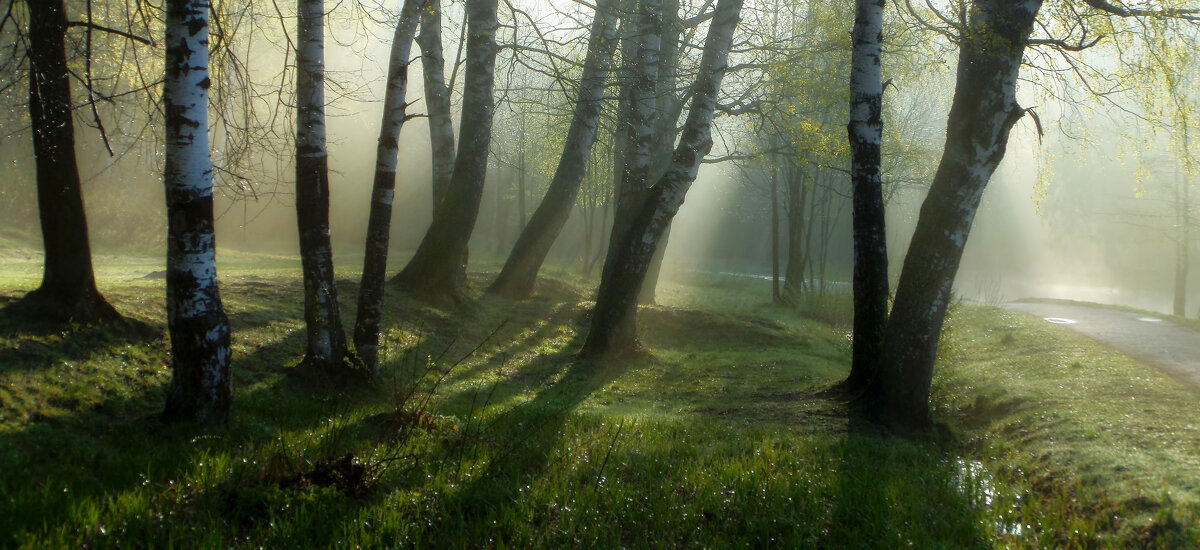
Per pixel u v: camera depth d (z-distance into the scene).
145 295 12.04
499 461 7.25
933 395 11.44
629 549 5.80
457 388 12.12
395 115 10.69
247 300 13.95
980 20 9.88
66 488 5.71
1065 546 6.21
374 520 5.73
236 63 9.14
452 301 17.62
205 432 7.56
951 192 10.01
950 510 6.91
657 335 19.42
